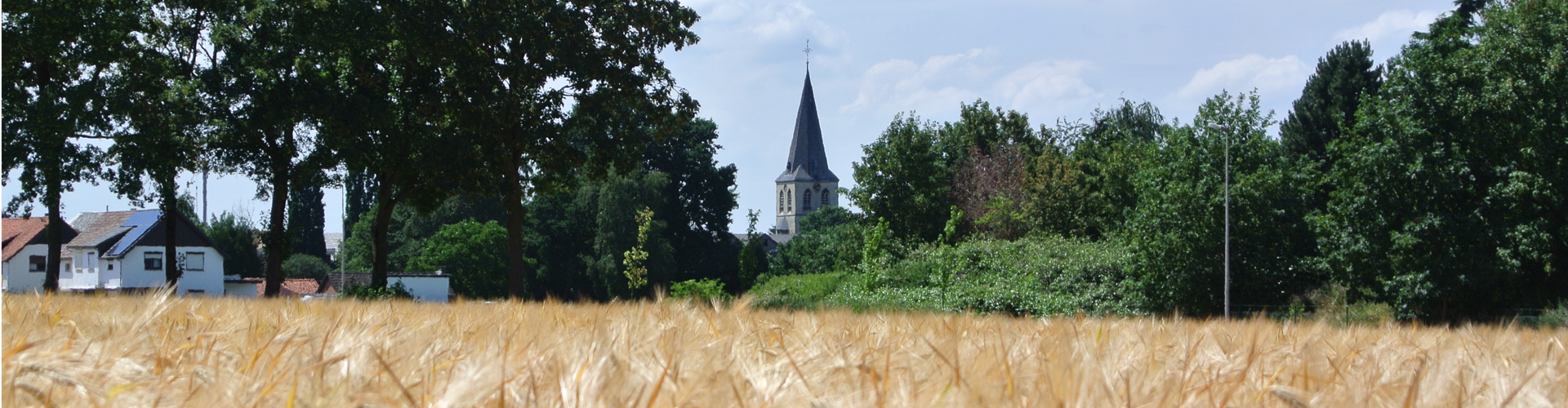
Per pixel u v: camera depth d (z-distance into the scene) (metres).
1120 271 31.66
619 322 3.40
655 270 56.59
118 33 22.97
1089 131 63.91
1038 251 34.31
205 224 68.44
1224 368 2.30
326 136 25.45
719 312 4.34
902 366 2.15
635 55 26.11
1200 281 28.94
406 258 66.31
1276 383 2.10
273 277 27.86
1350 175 28.72
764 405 1.59
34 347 1.97
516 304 5.47
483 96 24.52
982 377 1.85
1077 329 3.67
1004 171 50.62
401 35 23.55
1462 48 28.69
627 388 1.67
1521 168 26.20
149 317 3.04
